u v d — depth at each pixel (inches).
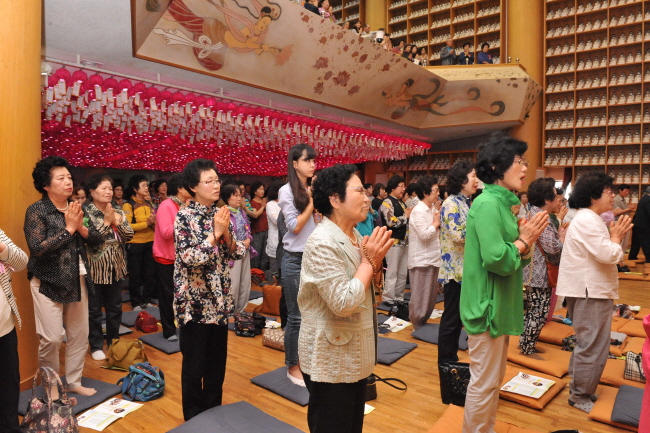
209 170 95.6
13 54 118.7
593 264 106.6
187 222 94.5
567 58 443.2
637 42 402.9
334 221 66.4
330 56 279.7
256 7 219.6
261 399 114.6
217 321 95.7
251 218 282.0
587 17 432.8
